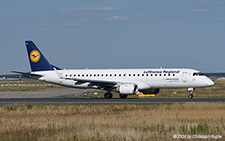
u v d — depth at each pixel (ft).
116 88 440.04
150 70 451.12
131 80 451.12
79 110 289.74
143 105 325.21
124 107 308.81
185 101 371.97
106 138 152.05
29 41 508.12
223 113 240.32
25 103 387.96
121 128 179.52
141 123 199.31
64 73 489.26
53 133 169.37
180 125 188.03
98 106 323.16
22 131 179.01
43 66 504.84
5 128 189.67
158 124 185.98
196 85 432.25
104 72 469.16
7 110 307.37
